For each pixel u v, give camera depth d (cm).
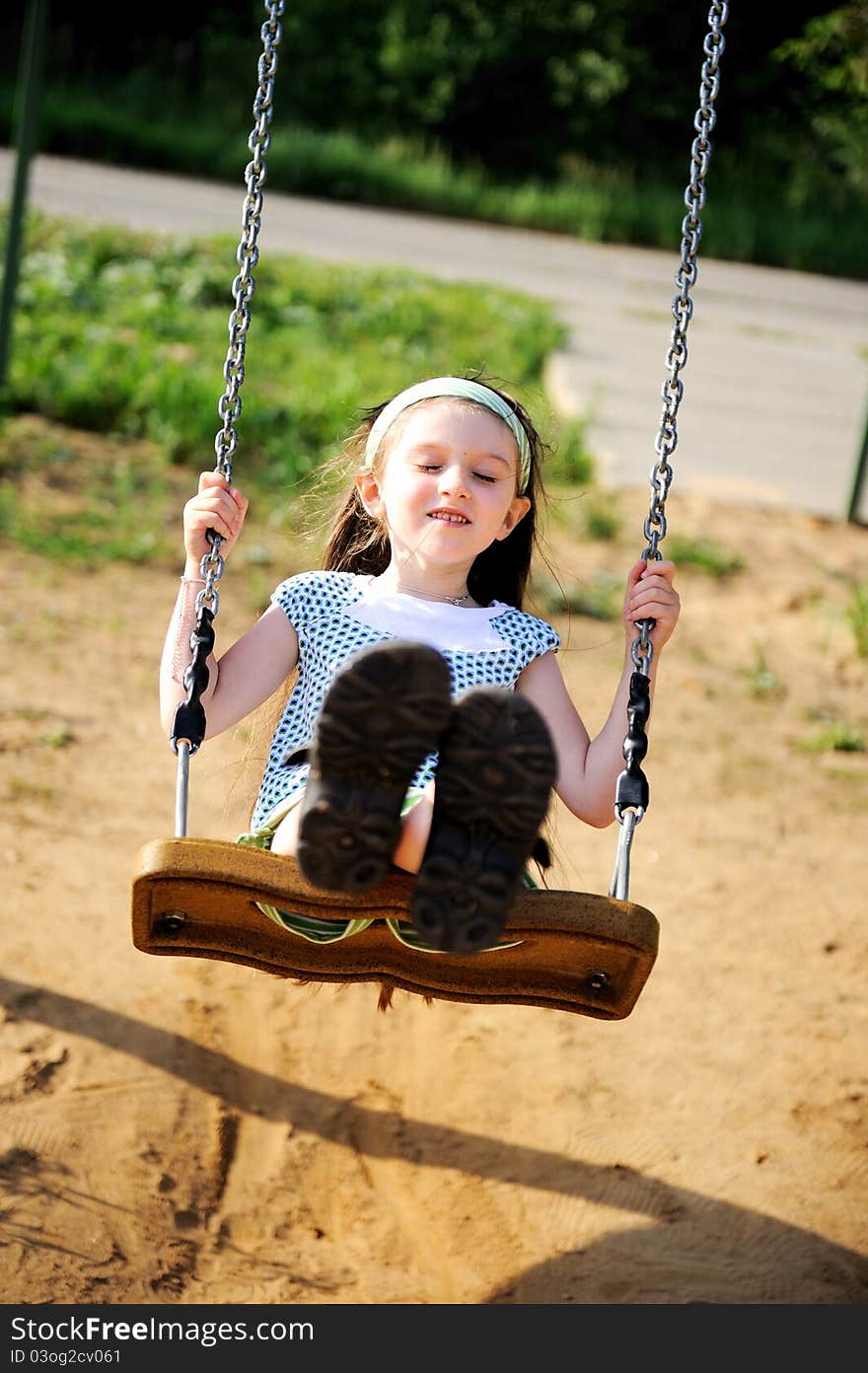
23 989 414
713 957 482
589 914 241
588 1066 420
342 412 1017
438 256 1888
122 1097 379
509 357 1315
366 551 331
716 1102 409
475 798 227
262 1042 415
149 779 556
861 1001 463
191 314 1267
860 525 1025
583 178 2711
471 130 2827
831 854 567
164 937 264
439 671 223
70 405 980
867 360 1614
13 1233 330
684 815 588
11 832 497
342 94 2794
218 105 2664
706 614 835
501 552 332
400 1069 412
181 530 838
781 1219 365
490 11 2803
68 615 700
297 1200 358
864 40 1422
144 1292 323
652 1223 360
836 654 793
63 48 2723
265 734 335
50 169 2038
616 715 292
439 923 229
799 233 2477
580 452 1044
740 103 2812
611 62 2795
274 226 1877
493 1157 379
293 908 242
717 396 1330
